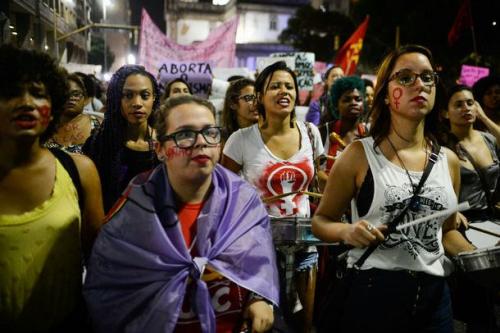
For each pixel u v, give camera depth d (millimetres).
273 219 2887
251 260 2023
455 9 19172
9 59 1833
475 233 3133
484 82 4898
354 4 25109
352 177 2223
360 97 4367
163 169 2059
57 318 1982
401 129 2193
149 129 3363
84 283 1960
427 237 2129
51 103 1956
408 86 2129
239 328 2047
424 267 2113
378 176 2135
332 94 4473
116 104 3184
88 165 2143
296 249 3041
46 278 1912
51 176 1955
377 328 2123
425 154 2219
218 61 9500
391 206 2104
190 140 1923
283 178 3264
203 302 1874
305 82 7953
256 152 3305
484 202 3625
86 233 2209
